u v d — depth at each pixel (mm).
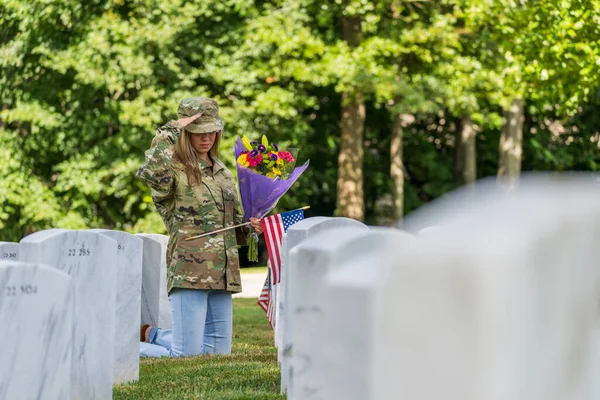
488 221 4996
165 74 32531
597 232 5273
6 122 33688
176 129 11656
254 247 12297
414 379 4938
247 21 32969
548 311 5047
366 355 5164
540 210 5066
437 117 46719
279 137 34656
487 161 48406
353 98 34000
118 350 10195
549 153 46438
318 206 44562
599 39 23734
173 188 11906
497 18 27656
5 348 6535
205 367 10898
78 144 32750
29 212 32312
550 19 24547
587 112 47406
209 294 12484
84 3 31578
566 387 5188
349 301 5254
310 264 5469
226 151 32125
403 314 4961
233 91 34250
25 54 32062
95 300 8617
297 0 32656
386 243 5590
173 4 31578
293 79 34688
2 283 6527
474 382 4789
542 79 24859
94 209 35188
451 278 4840
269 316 12062
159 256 13703
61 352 6879
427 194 46719
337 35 36406
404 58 34531
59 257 8305
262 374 10359
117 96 32750
